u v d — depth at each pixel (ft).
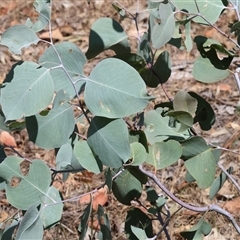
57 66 2.48
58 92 2.46
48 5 2.47
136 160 2.58
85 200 4.83
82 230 2.64
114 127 2.49
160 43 2.56
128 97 2.43
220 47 2.78
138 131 2.72
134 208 3.08
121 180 2.93
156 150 2.70
